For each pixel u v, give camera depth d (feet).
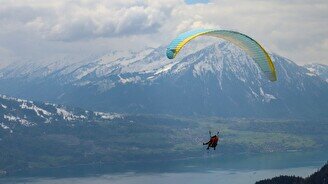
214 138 305.94
